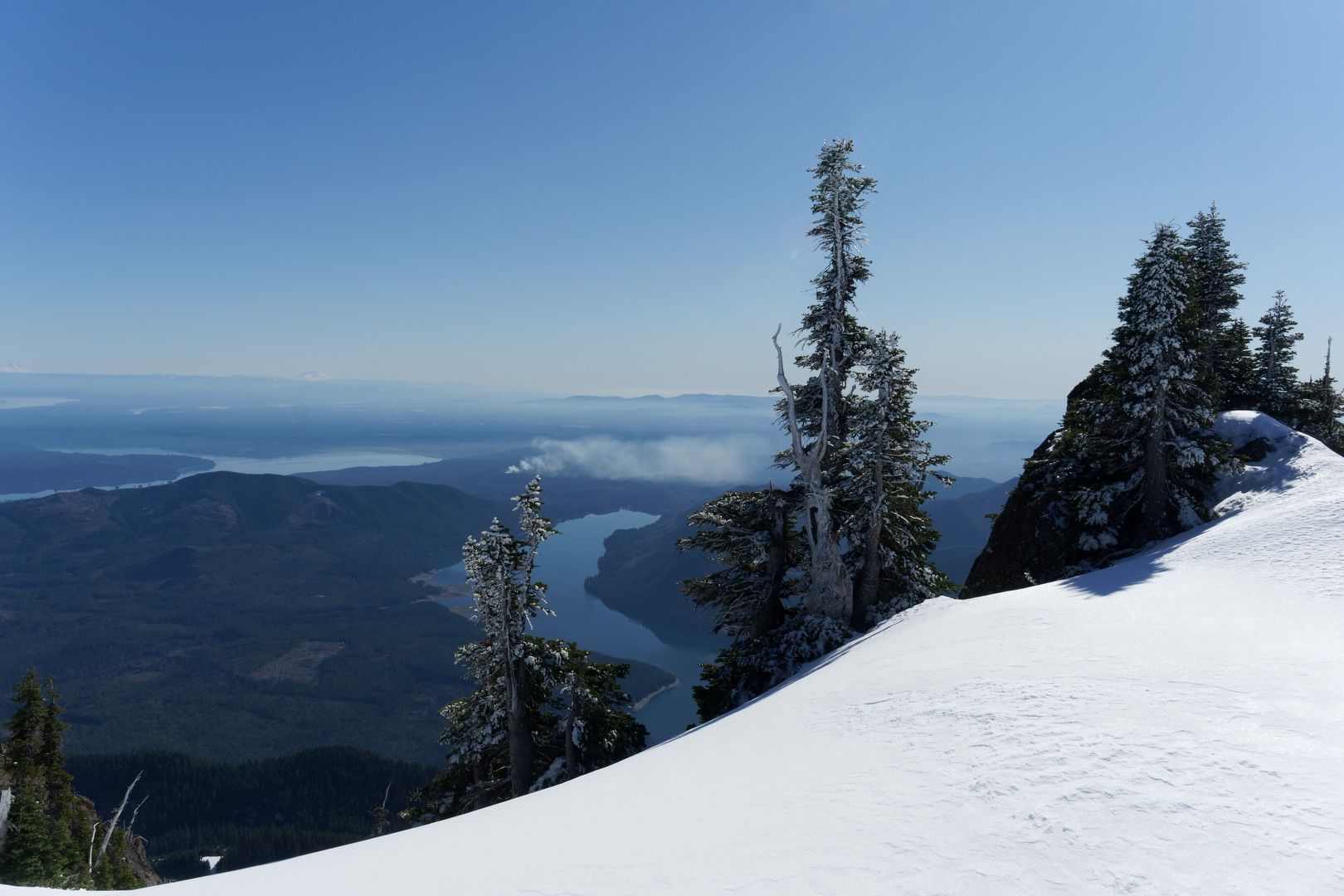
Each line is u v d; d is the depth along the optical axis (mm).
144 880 33344
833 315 29641
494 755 30531
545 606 27578
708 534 31406
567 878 5574
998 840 5086
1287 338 45125
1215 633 11758
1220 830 4816
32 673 35062
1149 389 27797
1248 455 31125
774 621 31672
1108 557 29453
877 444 27906
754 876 5082
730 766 9258
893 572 30062
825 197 29281
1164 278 27047
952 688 10281
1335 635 10812
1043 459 36375
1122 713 7664
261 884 6621
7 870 21000
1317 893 3955
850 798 6531
